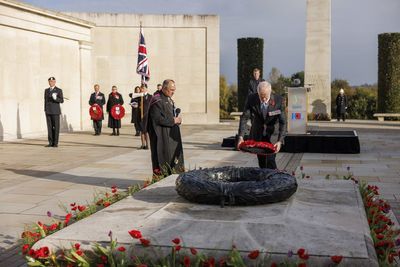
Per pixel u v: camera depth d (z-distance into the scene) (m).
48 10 20.58
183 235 4.47
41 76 20.64
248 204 5.34
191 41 27.52
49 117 16.56
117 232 4.59
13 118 18.97
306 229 4.59
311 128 25.03
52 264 4.32
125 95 27.14
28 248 4.65
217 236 4.43
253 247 4.16
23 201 8.40
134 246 4.25
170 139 8.71
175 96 27.67
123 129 24.36
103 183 10.05
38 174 11.16
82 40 23.53
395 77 32.72
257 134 8.23
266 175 5.97
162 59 27.48
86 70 23.97
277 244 4.21
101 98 21.28
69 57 22.73
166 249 4.19
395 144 17.88
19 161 13.23
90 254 4.27
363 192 6.76
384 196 8.84
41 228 5.23
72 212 7.57
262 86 8.05
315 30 32.03
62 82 22.20
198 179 5.59
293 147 15.40
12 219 7.25
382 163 13.09
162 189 6.39
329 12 31.80
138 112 20.03
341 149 15.18
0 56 18.17
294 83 16.22
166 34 27.39
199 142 18.39
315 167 12.35
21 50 19.34
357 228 4.63
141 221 4.91
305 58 32.28
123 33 26.97
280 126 8.17
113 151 15.57
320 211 5.20
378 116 32.06
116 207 5.47
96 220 4.98
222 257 4.09
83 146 17.00
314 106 32.38
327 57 31.98
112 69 26.98
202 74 27.70
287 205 5.40
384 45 32.81
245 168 6.32
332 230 4.56
